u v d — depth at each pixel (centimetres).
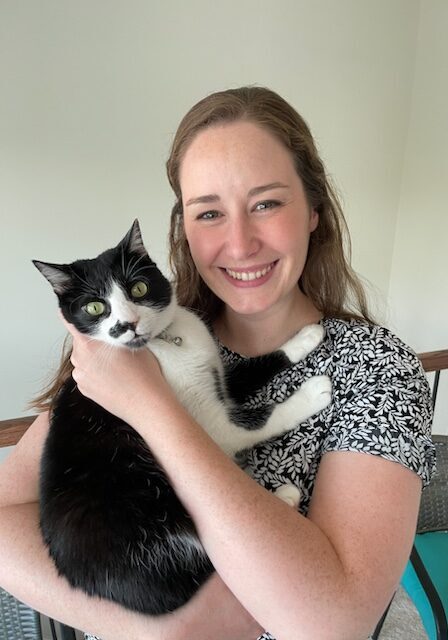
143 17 196
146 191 220
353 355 88
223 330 110
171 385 95
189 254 111
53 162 201
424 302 252
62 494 83
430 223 244
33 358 224
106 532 78
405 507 66
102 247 221
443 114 229
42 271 97
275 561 59
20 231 205
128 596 73
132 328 93
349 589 59
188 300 113
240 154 80
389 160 257
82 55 192
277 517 62
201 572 73
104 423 87
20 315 217
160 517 77
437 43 229
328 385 87
